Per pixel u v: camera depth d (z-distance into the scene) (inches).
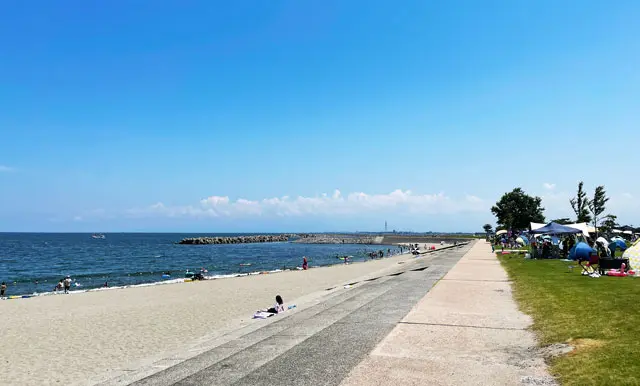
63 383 345.1
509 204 3779.5
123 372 281.6
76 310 703.7
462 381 219.1
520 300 457.1
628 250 667.4
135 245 5187.0
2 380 352.8
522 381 215.5
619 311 336.8
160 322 590.6
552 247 1130.7
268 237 7101.4
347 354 275.9
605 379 200.2
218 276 1508.4
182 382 237.1
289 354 282.4
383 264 1830.7
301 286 1039.6
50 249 4188.0
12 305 770.2
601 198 1162.0
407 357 264.8
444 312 405.7
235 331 386.3
